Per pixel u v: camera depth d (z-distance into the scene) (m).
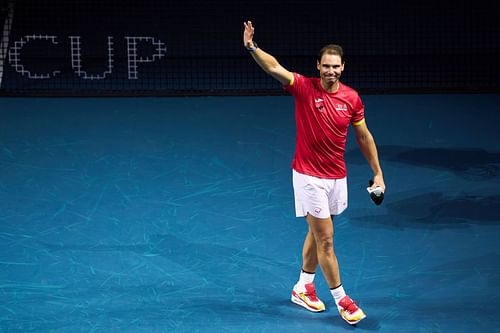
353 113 16.81
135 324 17.22
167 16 38.81
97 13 38.44
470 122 30.36
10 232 21.67
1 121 30.08
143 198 23.88
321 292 18.88
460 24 39.19
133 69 36.88
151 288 18.88
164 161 26.62
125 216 22.72
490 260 20.33
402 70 36.81
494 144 28.27
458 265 20.09
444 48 38.78
